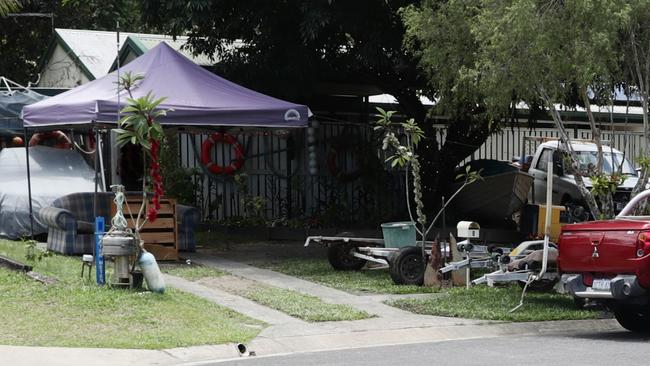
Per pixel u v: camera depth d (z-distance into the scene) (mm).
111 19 36844
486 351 10930
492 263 15500
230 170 25312
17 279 14281
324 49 22047
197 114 17781
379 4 19969
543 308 13977
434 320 13125
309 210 25203
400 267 15789
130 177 23234
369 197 25156
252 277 16484
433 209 24656
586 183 22859
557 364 9898
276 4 20781
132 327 11797
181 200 24422
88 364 10109
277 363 10336
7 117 22516
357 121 26922
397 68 21984
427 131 24453
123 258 13867
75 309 12469
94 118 16828
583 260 12211
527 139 25344
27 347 10641
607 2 14117
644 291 11648
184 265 17578
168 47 19469
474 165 25312
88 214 18250
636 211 15336
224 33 21891
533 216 20484
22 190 20094
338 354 10945
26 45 37312
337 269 17500
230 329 12016
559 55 14453
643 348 11000
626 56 15555
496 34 14555
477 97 16812
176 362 10484
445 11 16844
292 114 18547
